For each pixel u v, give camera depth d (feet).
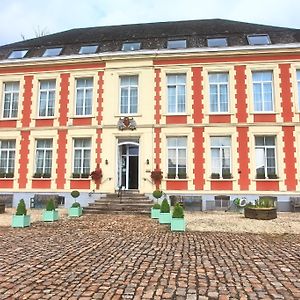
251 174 54.39
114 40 65.31
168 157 57.41
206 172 55.42
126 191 56.70
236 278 17.06
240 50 56.70
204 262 20.33
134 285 15.85
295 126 54.49
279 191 53.47
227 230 34.42
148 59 59.16
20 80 62.95
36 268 18.72
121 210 49.80
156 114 57.88
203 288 15.51
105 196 56.24
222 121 56.39
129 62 59.77
